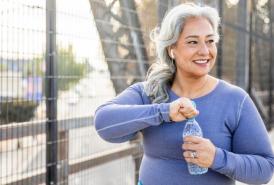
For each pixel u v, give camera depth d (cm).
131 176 446
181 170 194
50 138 325
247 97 197
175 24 195
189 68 193
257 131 193
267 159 193
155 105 186
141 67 470
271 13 1016
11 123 309
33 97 326
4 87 308
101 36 409
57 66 327
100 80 402
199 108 194
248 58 790
